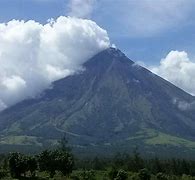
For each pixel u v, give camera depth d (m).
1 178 185.88
